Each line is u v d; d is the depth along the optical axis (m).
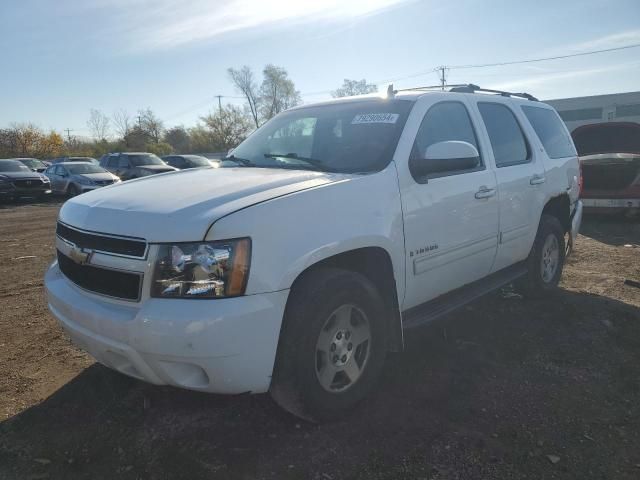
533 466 2.63
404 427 2.96
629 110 47.22
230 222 2.54
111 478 2.57
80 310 2.77
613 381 3.51
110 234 2.69
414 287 3.48
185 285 2.49
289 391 2.75
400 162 3.39
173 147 74.81
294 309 2.73
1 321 4.87
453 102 4.12
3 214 15.89
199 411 3.14
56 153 64.62
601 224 9.61
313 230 2.79
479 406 3.19
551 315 4.70
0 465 2.69
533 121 5.18
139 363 2.61
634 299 5.15
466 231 3.88
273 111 66.00
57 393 3.41
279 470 2.60
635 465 2.64
